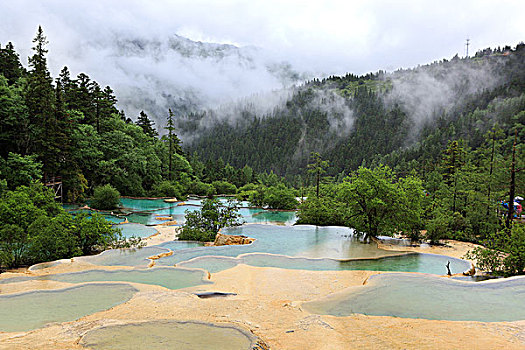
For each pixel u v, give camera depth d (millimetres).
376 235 19688
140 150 45312
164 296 8367
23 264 14359
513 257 11828
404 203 19156
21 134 29062
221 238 19281
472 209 23328
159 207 36875
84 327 6297
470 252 16359
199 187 57000
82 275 11484
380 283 9930
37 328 6887
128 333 5980
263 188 43031
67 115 33031
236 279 10883
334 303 8297
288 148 166250
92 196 37438
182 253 15875
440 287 9602
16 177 25234
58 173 33094
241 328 6191
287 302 8266
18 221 15555
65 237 15367
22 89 31000
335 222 24094
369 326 6539
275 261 13977
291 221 29672
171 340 5672
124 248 16703
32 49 30562
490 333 6188
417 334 6109
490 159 31656
